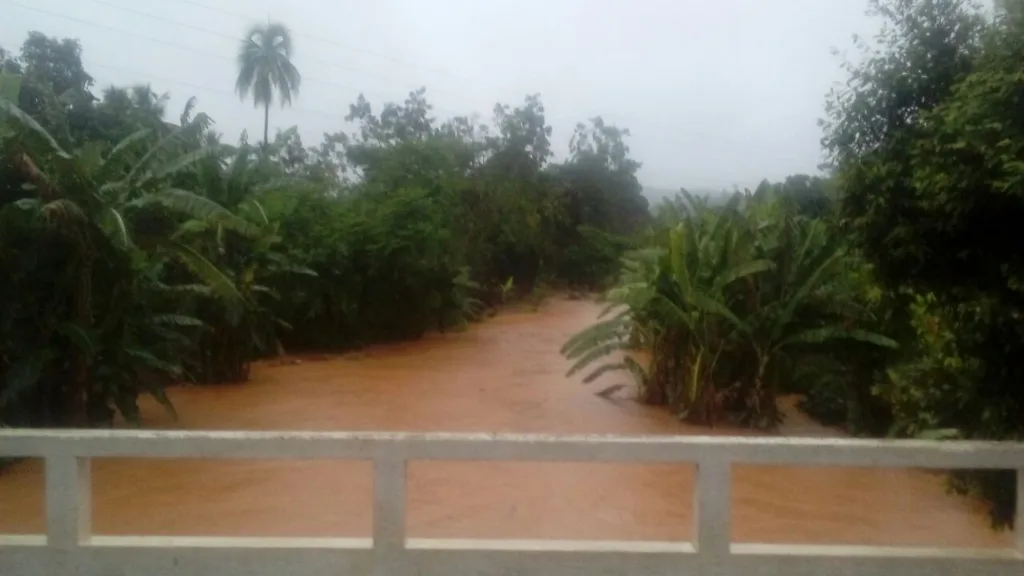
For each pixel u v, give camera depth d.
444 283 20.81
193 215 9.42
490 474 8.09
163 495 7.21
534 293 33.31
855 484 8.13
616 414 11.40
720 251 11.03
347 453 4.26
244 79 38.62
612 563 4.25
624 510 7.05
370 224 18.48
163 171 9.12
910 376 8.05
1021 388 4.96
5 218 7.73
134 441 4.29
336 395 12.56
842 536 6.52
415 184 23.36
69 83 20.72
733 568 4.25
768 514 7.12
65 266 8.24
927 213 4.85
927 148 4.77
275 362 16.23
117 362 8.78
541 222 35.19
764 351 10.89
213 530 6.33
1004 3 4.82
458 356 17.47
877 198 5.12
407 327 20.03
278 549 4.28
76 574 4.31
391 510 4.27
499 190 31.27
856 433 10.53
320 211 18.53
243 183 12.89
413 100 36.91
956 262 4.88
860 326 10.54
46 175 7.85
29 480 7.62
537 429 10.37
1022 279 4.49
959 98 4.64
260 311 14.02
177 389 12.92
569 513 6.96
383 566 4.26
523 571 4.26
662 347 11.89
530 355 17.62
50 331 8.28
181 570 4.29
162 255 9.42
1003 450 4.26
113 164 8.79
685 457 4.24
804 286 10.55
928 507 7.29
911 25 5.56
